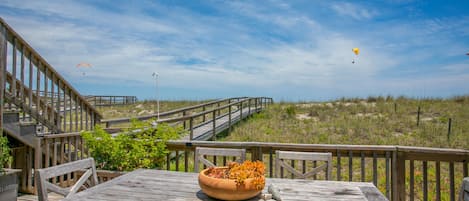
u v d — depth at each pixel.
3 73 3.99
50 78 4.87
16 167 4.61
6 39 4.05
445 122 11.54
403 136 9.91
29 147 4.55
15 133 4.20
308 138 10.00
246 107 17.52
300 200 1.97
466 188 1.91
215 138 9.91
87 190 2.15
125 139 4.50
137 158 4.36
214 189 1.84
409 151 3.32
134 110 20.45
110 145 4.42
